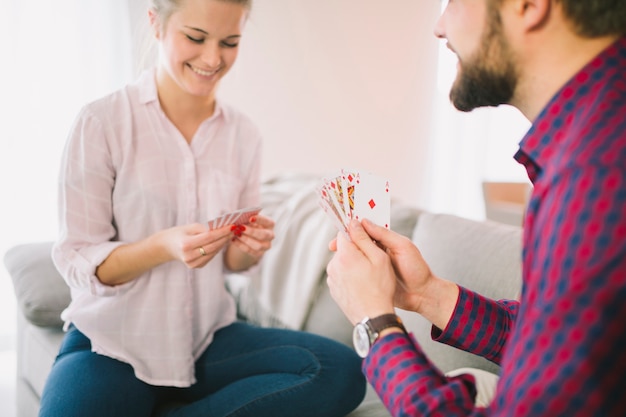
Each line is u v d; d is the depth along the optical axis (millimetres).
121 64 2744
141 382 1365
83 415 1229
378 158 3852
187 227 1298
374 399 1577
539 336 606
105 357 1368
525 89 771
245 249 1431
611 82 671
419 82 3904
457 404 704
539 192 689
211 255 1306
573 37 714
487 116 4340
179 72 1340
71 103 2711
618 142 618
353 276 876
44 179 2729
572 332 586
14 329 2807
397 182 4004
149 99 1397
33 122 2662
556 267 614
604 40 708
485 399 1198
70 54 2672
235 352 1485
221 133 1513
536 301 640
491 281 1451
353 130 3678
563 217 619
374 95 3715
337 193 1019
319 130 3523
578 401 577
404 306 1060
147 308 1378
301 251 1990
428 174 4152
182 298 1396
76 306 1394
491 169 4555
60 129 2715
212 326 1522
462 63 816
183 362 1401
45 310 1728
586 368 577
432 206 4273
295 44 3297
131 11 2691
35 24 2594
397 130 3891
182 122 1455
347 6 3445
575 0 688
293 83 3346
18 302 1777
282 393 1372
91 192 1346
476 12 768
